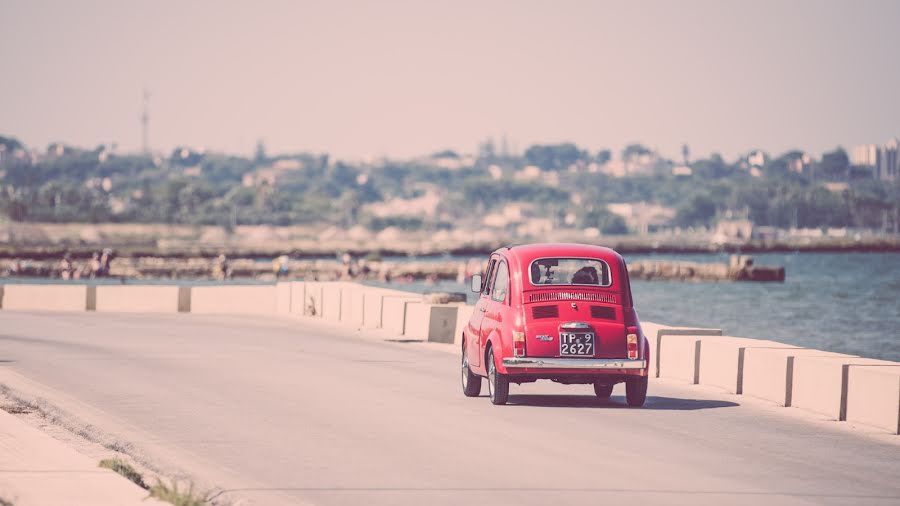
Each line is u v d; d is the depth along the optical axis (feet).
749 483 69.72
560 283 104.58
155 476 71.00
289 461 76.48
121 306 269.85
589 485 68.28
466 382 114.32
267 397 111.34
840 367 100.53
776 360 111.04
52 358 149.79
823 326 415.64
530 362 102.27
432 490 66.64
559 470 73.20
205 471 72.90
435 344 181.47
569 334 102.94
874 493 67.46
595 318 103.45
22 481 64.59
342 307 233.96
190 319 236.43
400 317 200.54
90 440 87.56
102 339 182.39
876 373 95.96
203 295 267.39
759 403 110.63
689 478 71.00
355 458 77.66
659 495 65.51
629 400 105.81
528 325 102.83
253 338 187.32
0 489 62.13
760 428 93.97
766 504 63.57
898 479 72.33
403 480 69.77
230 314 258.37
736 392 118.62
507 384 104.22
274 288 267.18
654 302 583.58
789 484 69.72
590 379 103.45
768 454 81.10
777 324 426.10
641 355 103.76
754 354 115.24
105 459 71.87
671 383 128.67
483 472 72.43
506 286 105.81
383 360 151.84
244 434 88.22
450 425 93.25
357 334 199.52
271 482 69.15
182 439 85.81
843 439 89.15
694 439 87.35
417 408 103.81
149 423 93.97
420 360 152.35
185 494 61.93
